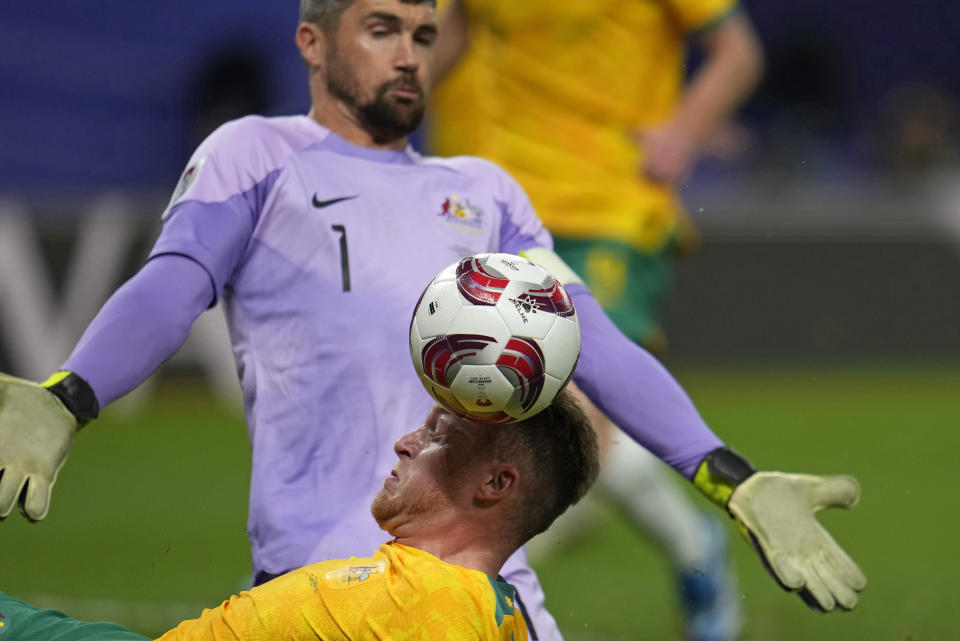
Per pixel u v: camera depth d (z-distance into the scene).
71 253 41.69
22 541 24.12
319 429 11.67
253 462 12.05
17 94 55.53
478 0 19.84
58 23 56.41
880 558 23.64
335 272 11.88
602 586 21.20
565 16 19.31
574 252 19.45
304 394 11.73
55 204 42.00
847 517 27.50
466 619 8.84
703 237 46.31
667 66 20.22
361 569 9.02
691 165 20.62
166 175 56.72
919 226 47.09
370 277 11.90
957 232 47.19
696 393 44.59
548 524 9.69
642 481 17.27
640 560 23.28
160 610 19.17
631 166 19.69
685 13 19.89
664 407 12.12
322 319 11.78
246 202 11.86
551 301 9.75
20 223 41.66
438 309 9.70
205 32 58.25
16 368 41.38
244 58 53.91
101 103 56.59
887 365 47.00
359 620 8.80
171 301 11.14
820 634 18.36
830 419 39.84
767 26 70.00
